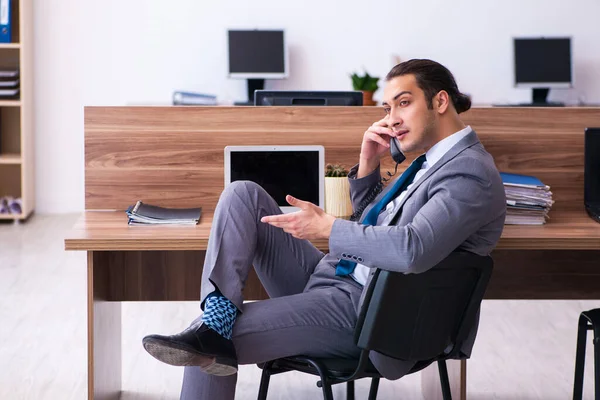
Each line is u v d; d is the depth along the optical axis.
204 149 3.11
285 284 2.61
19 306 4.34
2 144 6.79
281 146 2.92
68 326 4.04
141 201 3.11
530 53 6.93
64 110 6.81
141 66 6.82
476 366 3.57
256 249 2.57
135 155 3.09
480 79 7.01
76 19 6.72
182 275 3.11
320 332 2.33
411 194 2.34
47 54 6.73
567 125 3.13
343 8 6.88
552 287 3.16
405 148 2.41
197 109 3.09
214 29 6.84
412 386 3.40
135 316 4.27
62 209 6.91
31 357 3.61
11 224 6.46
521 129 3.13
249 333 2.31
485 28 6.94
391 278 2.07
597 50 7.05
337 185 2.90
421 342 2.19
